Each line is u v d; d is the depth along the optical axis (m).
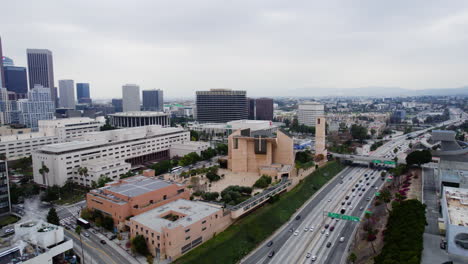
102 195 171.62
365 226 167.25
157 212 154.88
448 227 128.25
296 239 161.62
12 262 111.56
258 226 169.88
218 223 157.50
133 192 170.62
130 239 146.12
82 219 164.38
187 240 138.00
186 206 163.12
